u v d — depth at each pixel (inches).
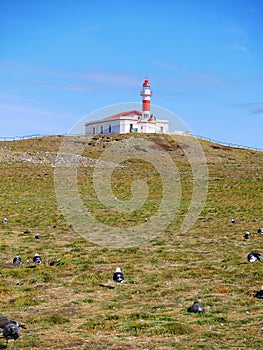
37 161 4434.1
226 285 1120.2
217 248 1603.1
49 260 1406.3
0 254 1488.7
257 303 975.6
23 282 1144.2
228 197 2962.6
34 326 833.5
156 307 949.2
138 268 1311.5
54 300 1001.5
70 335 788.6
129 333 797.9
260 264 1323.8
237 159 5221.5
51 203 2780.5
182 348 726.5
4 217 2331.4
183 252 1546.5
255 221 2219.5
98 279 1170.0
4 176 3688.5
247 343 748.6
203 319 868.6
